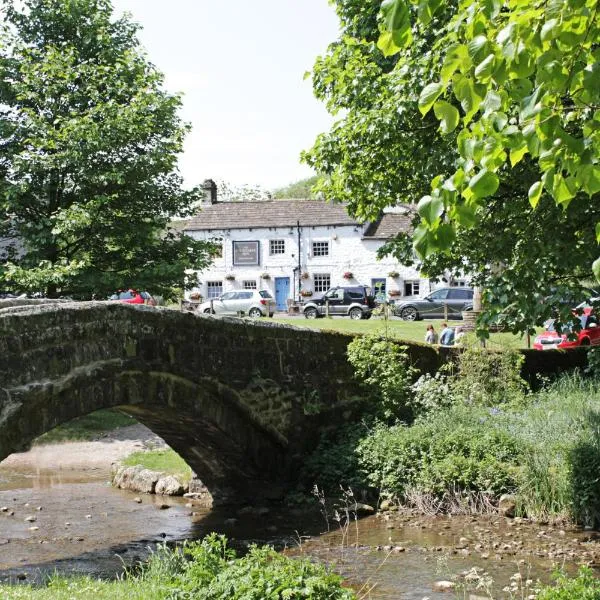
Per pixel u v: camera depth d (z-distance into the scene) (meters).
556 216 9.61
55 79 20.83
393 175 15.19
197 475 13.41
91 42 21.92
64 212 19.52
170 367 10.70
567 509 10.76
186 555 9.64
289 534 10.69
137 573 8.78
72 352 9.27
